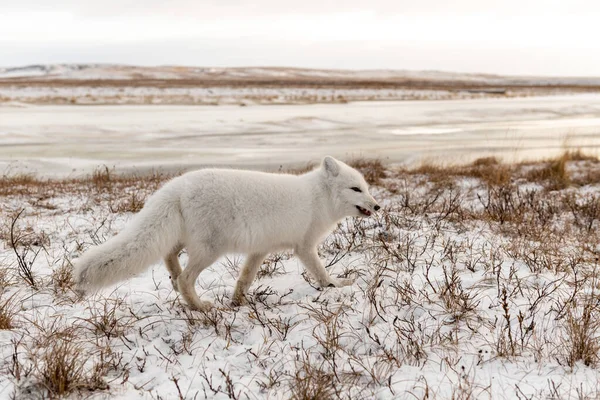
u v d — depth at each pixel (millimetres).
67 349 3715
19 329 4184
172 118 27922
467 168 14117
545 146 20328
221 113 31547
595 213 8242
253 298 5125
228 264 6137
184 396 3359
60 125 23594
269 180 4965
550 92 81375
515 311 4504
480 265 5680
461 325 4320
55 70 156125
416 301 4770
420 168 13898
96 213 8250
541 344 3900
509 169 13461
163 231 4398
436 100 52531
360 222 7418
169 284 5484
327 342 3889
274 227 4871
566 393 3291
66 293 4961
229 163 15438
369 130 25281
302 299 5023
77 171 13938
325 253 6410
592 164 15133
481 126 28375
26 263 5727
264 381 3568
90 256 4078
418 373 3629
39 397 3318
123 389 3447
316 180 5363
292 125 26078
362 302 4887
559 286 4945
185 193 4531
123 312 4680
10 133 20734
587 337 3791
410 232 7016
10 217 7695
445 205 8672
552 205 8938
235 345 4145
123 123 25078
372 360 3836
